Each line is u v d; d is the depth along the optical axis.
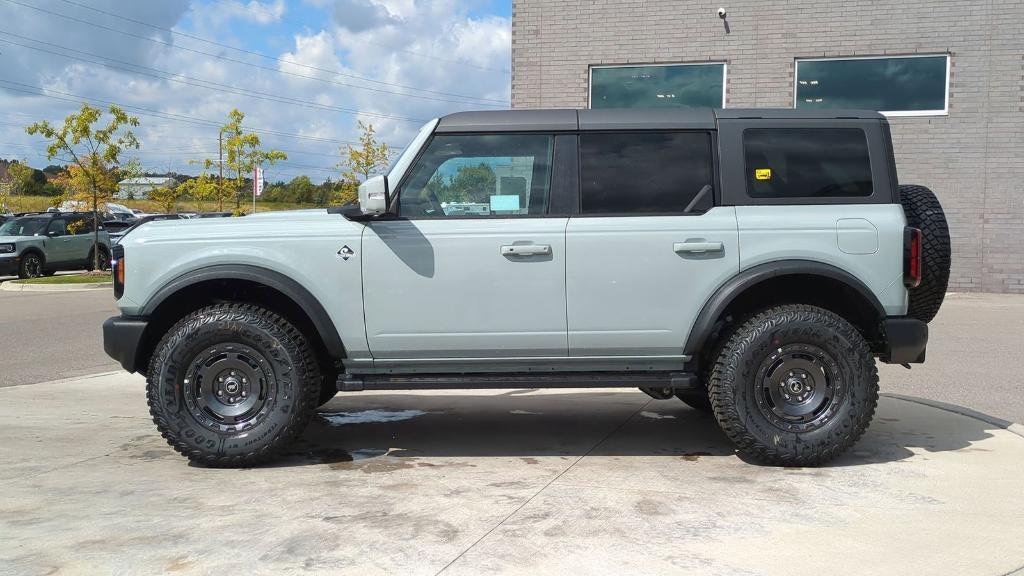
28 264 22.75
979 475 4.75
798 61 15.38
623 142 5.11
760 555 3.57
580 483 4.66
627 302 5.00
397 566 3.46
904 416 6.33
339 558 3.55
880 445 5.46
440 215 5.07
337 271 4.99
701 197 5.05
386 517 4.07
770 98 15.43
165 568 3.46
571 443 5.64
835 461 5.05
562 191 5.07
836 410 4.89
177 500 4.36
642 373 5.15
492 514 4.11
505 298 4.98
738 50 15.46
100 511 4.18
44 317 13.81
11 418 6.44
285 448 5.04
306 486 4.61
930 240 5.16
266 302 5.35
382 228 5.00
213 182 27.33
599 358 5.10
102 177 23.92
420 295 4.98
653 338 5.03
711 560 3.52
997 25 14.51
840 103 15.35
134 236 5.06
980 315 12.20
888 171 5.09
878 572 3.40
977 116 14.72
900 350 5.01
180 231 5.04
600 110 5.18
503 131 5.11
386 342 5.01
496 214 5.06
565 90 16.05
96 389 7.74
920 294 5.26
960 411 6.48
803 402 4.95
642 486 4.59
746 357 4.87
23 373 8.69
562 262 4.97
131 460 5.18
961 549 3.64
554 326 5.00
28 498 4.40
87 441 5.69
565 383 5.03
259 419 4.95
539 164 5.10
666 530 3.88
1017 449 5.33
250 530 3.90
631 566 3.45
